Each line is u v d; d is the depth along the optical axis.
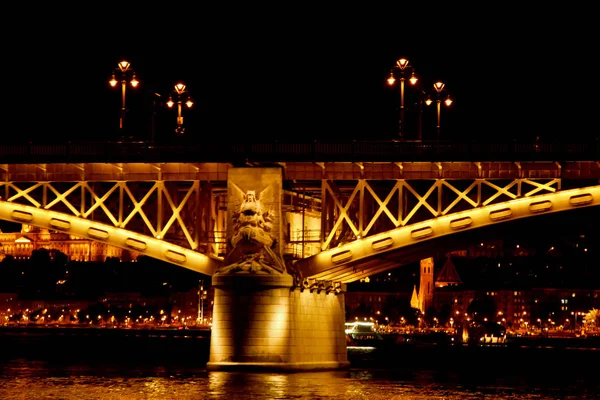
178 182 118.25
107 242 114.25
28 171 115.62
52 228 115.00
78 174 115.00
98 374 124.38
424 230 109.00
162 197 115.25
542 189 108.75
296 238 118.94
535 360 190.88
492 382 118.88
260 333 107.19
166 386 103.81
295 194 118.50
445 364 163.25
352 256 109.94
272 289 107.38
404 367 150.75
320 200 126.62
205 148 111.75
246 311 107.44
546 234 117.88
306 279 112.06
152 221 124.38
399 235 109.25
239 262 108.75
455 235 112.38
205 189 116.00
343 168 111.25
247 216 108.81
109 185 122.12
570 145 106.81
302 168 112.00
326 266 110.12
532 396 100.56
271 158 110.62
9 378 117.38
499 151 107.81
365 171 110.88
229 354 107.69
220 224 121.81
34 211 114.81
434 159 108.38
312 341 114.88
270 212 109.44
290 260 111.75
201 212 114.50
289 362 107.81
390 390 101.25
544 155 106.81
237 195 110.12
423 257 125.06
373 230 122.50
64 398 92.62
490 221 108.00
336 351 122.81
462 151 108.12
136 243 113.62
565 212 111.38
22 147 114.19
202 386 98.00
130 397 92.75
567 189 111.06
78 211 125.00
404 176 110.25
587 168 107.75
